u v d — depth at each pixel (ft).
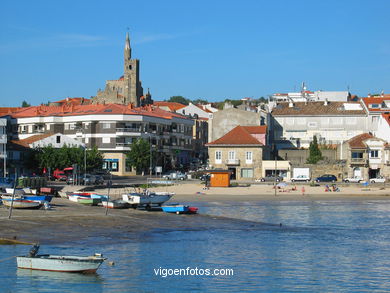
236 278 115.03
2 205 205.77
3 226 159.53
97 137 462.19
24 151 405.39
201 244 150.20
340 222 201.67
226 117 473.26
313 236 167.43
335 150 456.86
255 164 411.54
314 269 123.75
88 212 202.90
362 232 176.76
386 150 409.90
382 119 475.31
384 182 390.83
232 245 149.59
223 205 264.93
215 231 174.81
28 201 199.21
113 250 138.10
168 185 359.05
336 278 116.57
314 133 504.43
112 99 645.10
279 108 523.70
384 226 191.31
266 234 170.30
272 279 114.73
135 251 138.00
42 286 106.32
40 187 271.08
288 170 408.46
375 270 123.85
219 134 473.67
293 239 161.38
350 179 397.80
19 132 503.20
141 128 469.16
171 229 176.45
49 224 168.66
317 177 403.34
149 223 186.60
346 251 144.05
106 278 112.98
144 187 339.36
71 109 506.07
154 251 138.72
